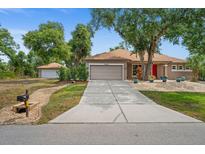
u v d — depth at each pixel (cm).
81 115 837
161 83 2225
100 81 2431
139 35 2320
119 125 693
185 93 1589
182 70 3206
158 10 1881
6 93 1620
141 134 598
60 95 1425
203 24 1482
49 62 5369
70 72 2530
